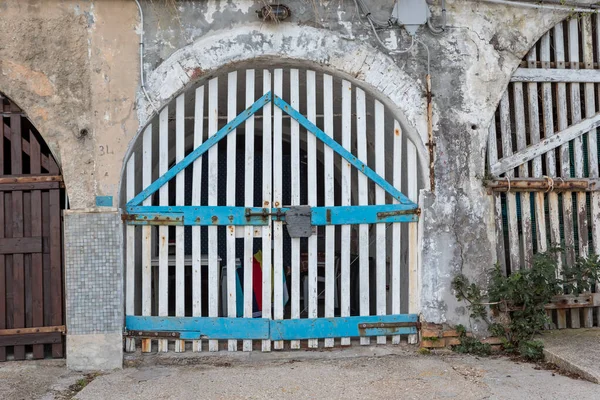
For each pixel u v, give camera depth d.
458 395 4.73
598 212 6.25
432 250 5.84
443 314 5.84
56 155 5.61
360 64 5.77
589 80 6.28
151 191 5.75
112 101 5.58
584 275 5.90
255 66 5.85
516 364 5.45
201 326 5.75
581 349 5.47
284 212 5.85
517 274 5.66
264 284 5.84
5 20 5.49
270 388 4.95
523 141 6.15
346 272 5.91
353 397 4.75
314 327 5.84
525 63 6.16
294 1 5.70
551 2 6.00
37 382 5.21
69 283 5.54
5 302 5.63
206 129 7.21
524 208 6.09
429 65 5.84
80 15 5.55
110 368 5.54
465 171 5.90
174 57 5.62
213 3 5.64
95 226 5.56
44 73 5.54
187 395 4.84
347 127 5.94
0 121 5.66
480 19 5.92
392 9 5.80
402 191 6.39
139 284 6.18
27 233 5.66
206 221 5.77
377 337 5.92
